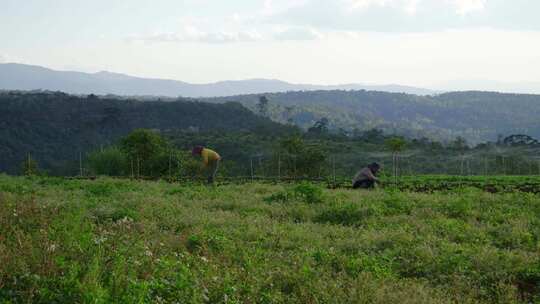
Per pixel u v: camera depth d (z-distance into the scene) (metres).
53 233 8.34
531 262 8.91
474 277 8.31
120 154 36.22
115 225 10.89
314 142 60.56
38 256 6.90
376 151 55.25
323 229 12.02
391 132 143.25
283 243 10.55
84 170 43.53
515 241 10.84
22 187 19.38
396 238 10.62
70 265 6.71
